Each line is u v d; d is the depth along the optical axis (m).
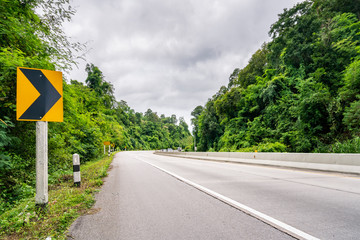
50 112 3.76
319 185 6.21
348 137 21.45
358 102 19.09
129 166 13.36
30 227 3.10
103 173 8.96
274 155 12.39
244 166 12.66
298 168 10.51
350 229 2.93
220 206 4.17
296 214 3.61
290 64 31.03
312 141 24.36
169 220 3.43
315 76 26.55
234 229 3.01
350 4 29.05
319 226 3.05
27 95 3.60
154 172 9.92
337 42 26.03
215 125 54.34
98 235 2.88
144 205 4.34
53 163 10.73
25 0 6.03
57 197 4.84
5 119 5.91
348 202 4.34
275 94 30.98
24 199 5.54
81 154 19.55
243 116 42.22
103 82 45.31
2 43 5.83
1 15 5.42
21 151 7.34
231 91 44.31
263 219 3.38
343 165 8.50
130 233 2.94
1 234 2.94
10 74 5.37
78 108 10.23
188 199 4.77
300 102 25.67
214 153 19.73
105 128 29.45
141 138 119.81
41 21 6.84
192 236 2.80
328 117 23.53
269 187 5.98
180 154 28.92
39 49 6.66
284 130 29.00
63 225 3.16
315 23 28.62
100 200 4.79
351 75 20.84
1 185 6.32
